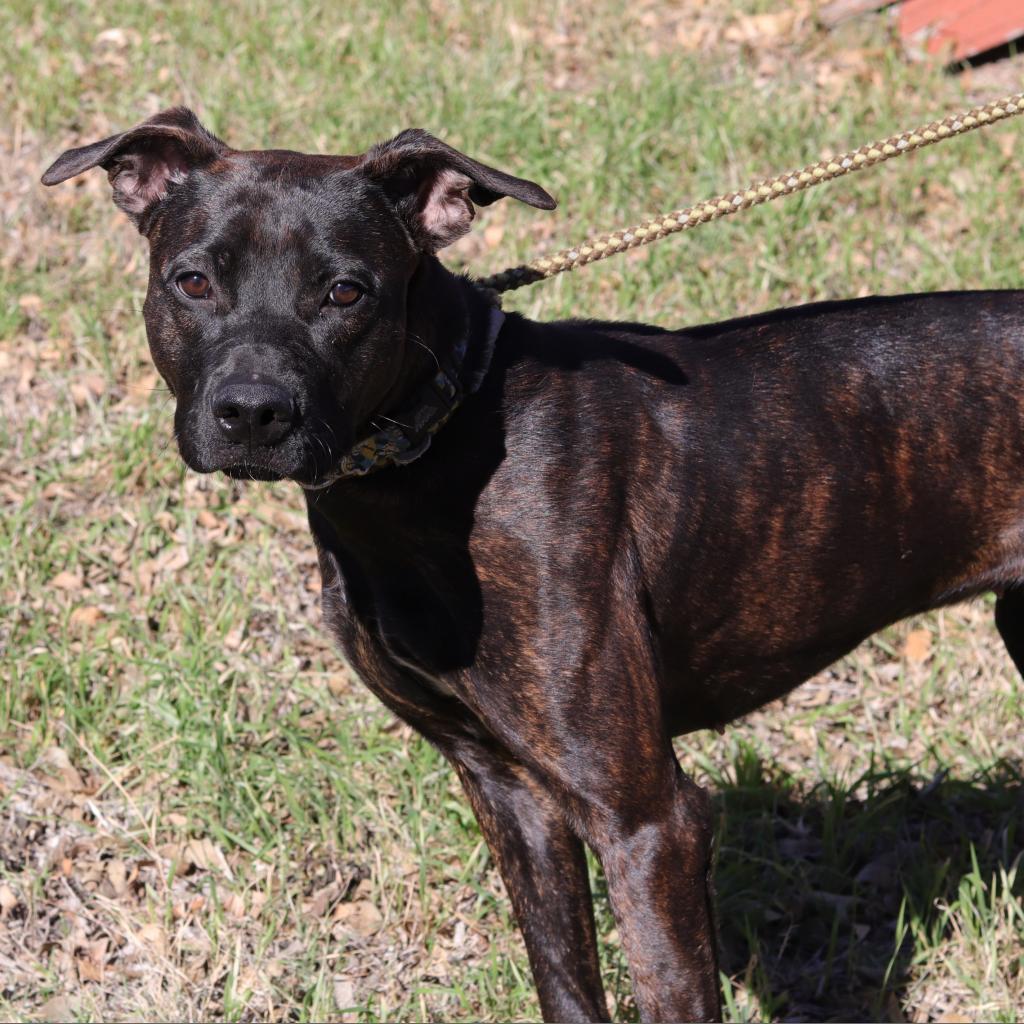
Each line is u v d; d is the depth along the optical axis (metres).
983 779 5.76
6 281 7.92
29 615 6.33
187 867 5.45
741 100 8.98
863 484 4.46
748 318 4.69
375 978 5.12
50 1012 4.94
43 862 5.44
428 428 4.02
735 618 4.48
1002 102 4.61
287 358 3.75
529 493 4.08
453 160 3.92
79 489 6.93
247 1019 4.96
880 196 8.30
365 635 4.35
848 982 5.16
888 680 6.29
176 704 5.93
